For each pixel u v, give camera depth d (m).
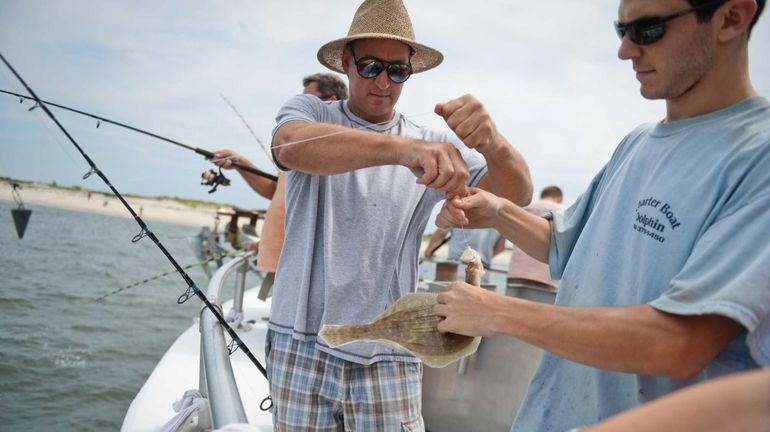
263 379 3.43
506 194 2.09
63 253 13.40
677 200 1.37
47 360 6.26
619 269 1.50
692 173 1.36
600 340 1.21
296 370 2.05
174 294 11.48
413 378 2.14
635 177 1.55
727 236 1.18
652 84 1.43
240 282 4.24
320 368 2.04
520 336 1.31
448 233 5.69
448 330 1.45
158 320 9.00
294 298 2.09
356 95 2.18
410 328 1.73
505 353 3.21
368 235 2.06
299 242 2.13
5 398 5.24
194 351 3.69
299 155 1.89
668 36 1.34
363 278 2.04
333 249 2.05
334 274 2.03
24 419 4.88
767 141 1.23
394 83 2.14
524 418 1.67
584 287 1.60
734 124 1.33
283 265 2.17
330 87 4.24
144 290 11.51
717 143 1.34
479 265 1.78
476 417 3.27
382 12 2.09
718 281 1.13
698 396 0.57
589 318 1.24
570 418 1.56
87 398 5.41
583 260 1.64
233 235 5.55
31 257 12.41
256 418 2.94
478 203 1.86
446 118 1.81
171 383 3.18
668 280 1.35
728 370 1.26
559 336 1.25
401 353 2.11
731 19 1.29
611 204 1.60
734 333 1.18
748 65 1.38
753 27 1.33
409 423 2.08
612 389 1.46
